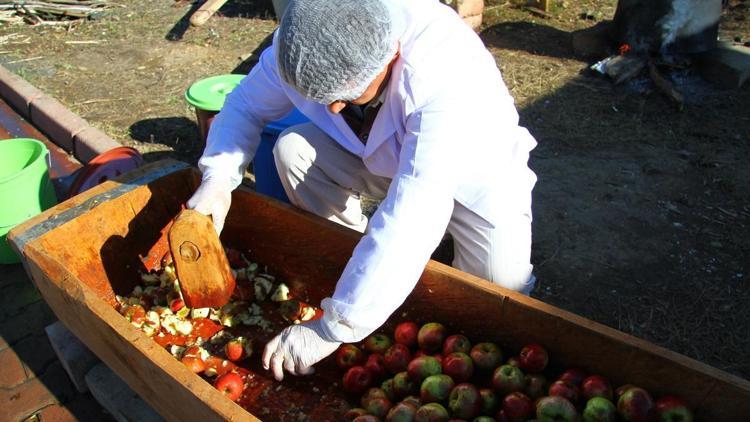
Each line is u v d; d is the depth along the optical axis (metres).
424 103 1.93
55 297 2.38
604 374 2.05
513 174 2.39
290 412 2.38
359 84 1.84
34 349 3.01
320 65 1.75
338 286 1.94
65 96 5.41
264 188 3.40
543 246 3.52
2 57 6.25
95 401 2.77
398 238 1.85
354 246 2.53
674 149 4.42
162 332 2.69
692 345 2.89
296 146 2.73
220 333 2.73
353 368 2.36
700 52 5.34
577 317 2.05
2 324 3.15
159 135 4.76
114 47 6.47
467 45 2.07
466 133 1.95
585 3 7.05
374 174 2.63
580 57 5.81
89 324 2.25
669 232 3.61
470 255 2.57
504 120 2.29
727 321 3.00
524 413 2.01
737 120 4.76
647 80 5.28
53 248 2.48
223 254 2.39
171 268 2.83
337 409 2.37
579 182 4.07
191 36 6.71
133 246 2.80
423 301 2.41
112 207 2.66
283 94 2.58
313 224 2.60
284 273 2.90
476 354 2.23
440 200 1.89
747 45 5.51
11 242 2.46
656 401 1.92
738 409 1.80
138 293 2.82
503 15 6.79
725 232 3.60
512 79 5.44
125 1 7.89
